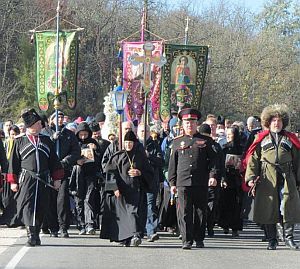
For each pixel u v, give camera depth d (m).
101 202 14.70
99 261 11.34
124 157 13.16
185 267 10.88
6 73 46.00
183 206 12.88
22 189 12.74
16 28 46.59
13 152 12.82
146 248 12.94
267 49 59.56
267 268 10.91
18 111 40.88
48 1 48.31
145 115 15.93
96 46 48.69
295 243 13.22
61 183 14.30
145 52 17.11
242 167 13.59
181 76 19.95
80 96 47.50
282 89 59.50
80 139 15.46
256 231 16.89
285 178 12.87
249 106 56.62
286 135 13.03
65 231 14.39
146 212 13.38
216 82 53.81
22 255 11.84
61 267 10.77
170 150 14.39
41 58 17.28
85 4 49.16
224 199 15.80
